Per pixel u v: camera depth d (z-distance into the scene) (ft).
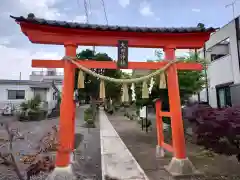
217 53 41.96
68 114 14.60
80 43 15.51
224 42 40.47
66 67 15.06
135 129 42.68
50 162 8.93
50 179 13.10
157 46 16.51
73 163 16.40
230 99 36.76
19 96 65.67
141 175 15.44
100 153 22.71
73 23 14.85
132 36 15.89
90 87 43.83
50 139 10.39
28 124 45.73
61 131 14.24
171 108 16.16
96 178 14.80
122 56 15.60
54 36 15.06
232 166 17.37
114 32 15.39
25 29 14.49
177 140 15.74
